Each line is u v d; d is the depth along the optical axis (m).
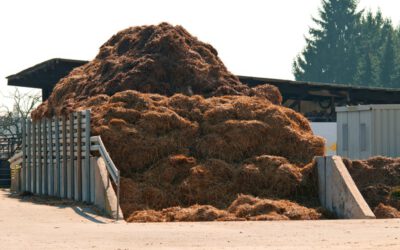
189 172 23.41
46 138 28.28
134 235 15.92
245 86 30.38
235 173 23.38
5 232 16.83
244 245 14.08
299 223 18.48
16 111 58.69
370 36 116.88
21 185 32.47
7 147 43.50
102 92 28.83
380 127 30.02
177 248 13.63
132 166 24.05
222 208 22.31
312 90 47.84
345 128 31.48
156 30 31.36
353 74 113.31
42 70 42.38
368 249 12.95
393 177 23.70
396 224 17.88
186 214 20.75
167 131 25.09
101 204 22.09
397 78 112.62
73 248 13.79
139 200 22.38
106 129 24.38
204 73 29.80
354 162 24.14
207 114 25.80
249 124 25.05
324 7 117.50
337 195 21.94
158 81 29.05
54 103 31.44
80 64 42.22
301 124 26.80
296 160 24.73
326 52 115.38
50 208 22.78
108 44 33.34
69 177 25.64
